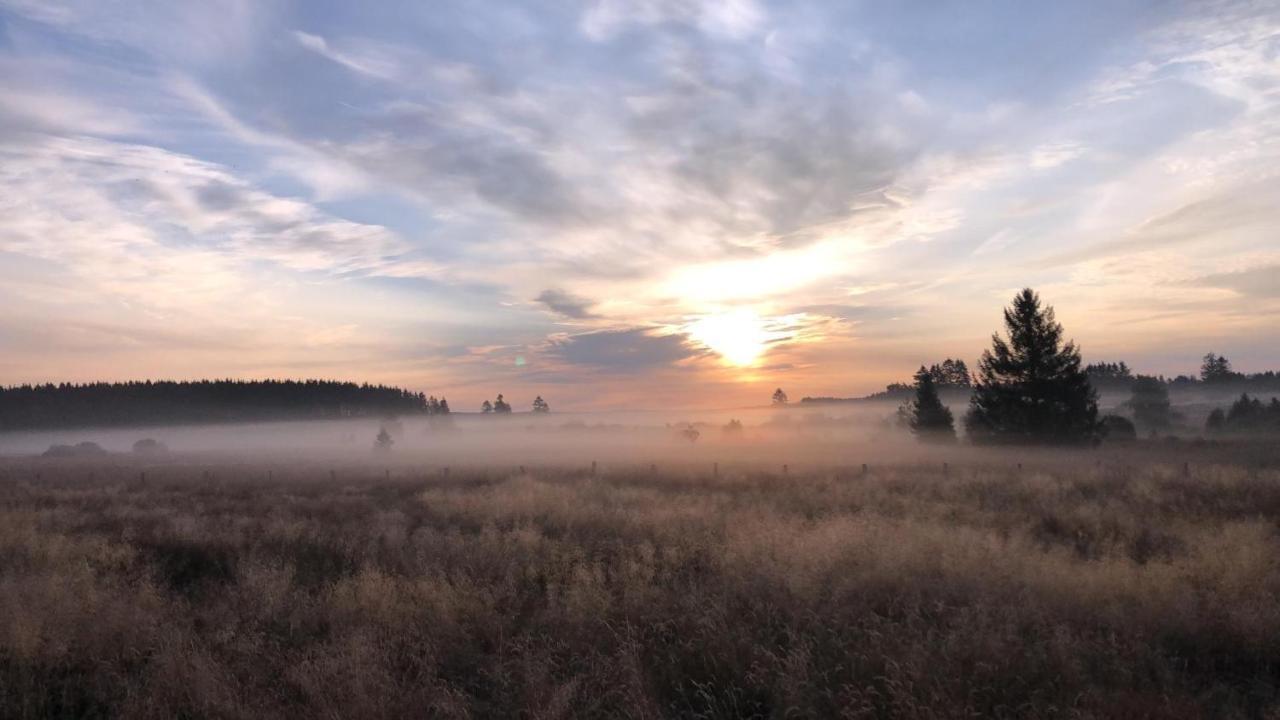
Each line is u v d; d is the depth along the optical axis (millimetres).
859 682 5484
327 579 9578
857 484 20844
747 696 5789
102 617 7734
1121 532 11875
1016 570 8555
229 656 6781
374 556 11016
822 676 5707
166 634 7191
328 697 5652
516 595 8859
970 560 8867
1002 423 36156
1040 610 6965
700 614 7309
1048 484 18828
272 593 8812
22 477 36844
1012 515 13961
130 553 11664
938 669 5570
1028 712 5004
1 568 10633
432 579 9180
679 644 6723
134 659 6883
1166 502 15086
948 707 4977
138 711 5676
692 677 6191
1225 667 6148
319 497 23266
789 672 5793
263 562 10922
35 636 6996
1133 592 7578
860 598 7715
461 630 7527
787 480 24016
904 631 6473
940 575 8594
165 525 14867
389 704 5520
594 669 6180
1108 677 5625
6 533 13711
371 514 17922
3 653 6895
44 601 8031
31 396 184625
